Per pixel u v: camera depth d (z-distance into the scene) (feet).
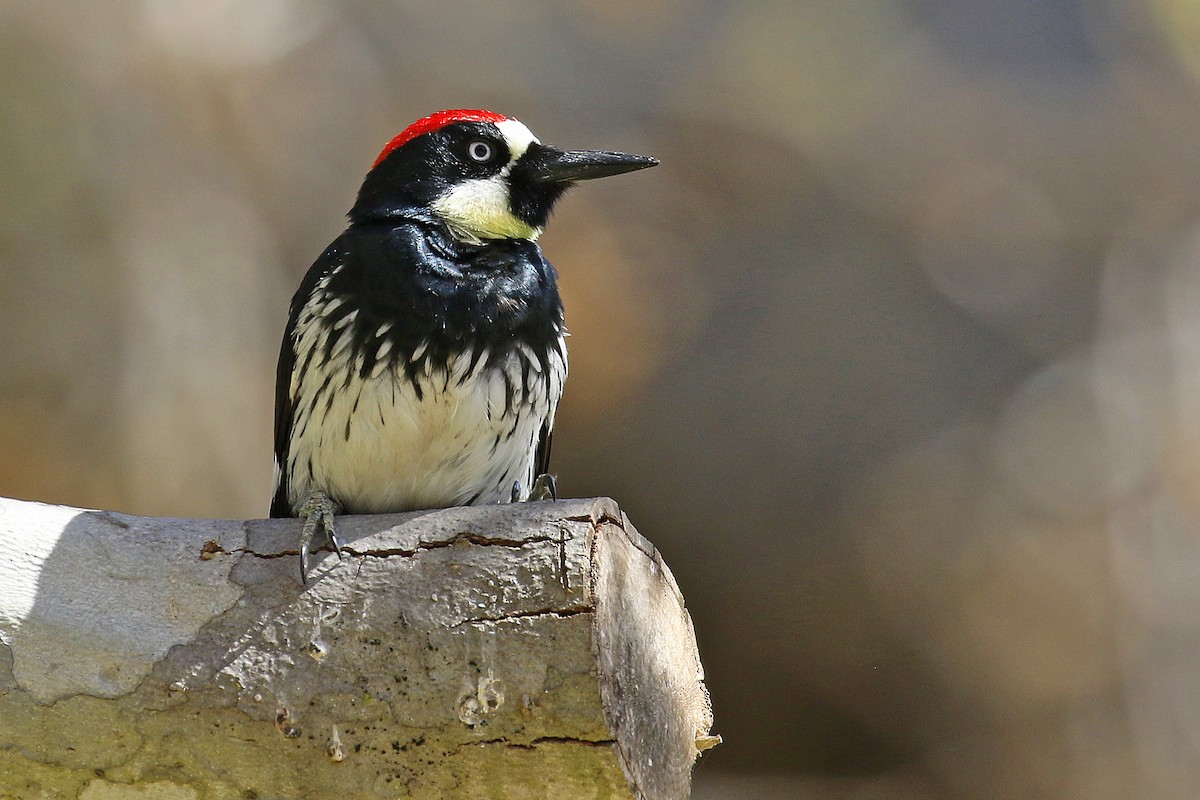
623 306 56.65
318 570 16.78
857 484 54.24
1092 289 59.72
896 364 56.65
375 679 16.33
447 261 21.24
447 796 16.26
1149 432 54.54
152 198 42.96
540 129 58.23
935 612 51.70
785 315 57.36
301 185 47.19
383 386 20.85
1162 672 49.49
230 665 16.58
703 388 56.03
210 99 44.65
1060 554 51.62
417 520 16.90
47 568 17.11
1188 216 61.57
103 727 16.67
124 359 41.42
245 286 43.96
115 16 43.19
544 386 21.91
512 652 16.07
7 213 41.32
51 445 40.45
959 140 61.93
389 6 53.98
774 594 52.90
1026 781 49.24
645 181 58.70
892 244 59.93
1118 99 63.82
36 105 41.96
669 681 17.51
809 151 60.85
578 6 60.29
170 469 41.16
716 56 61.41
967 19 64.75
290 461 22.66
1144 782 48.37
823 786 51.13
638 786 16.35
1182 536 51.88
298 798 16.48
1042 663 50.60
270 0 47.32
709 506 54.44
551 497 22.03
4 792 16.93
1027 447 54.24
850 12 62.23
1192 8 63.26
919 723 50.67
